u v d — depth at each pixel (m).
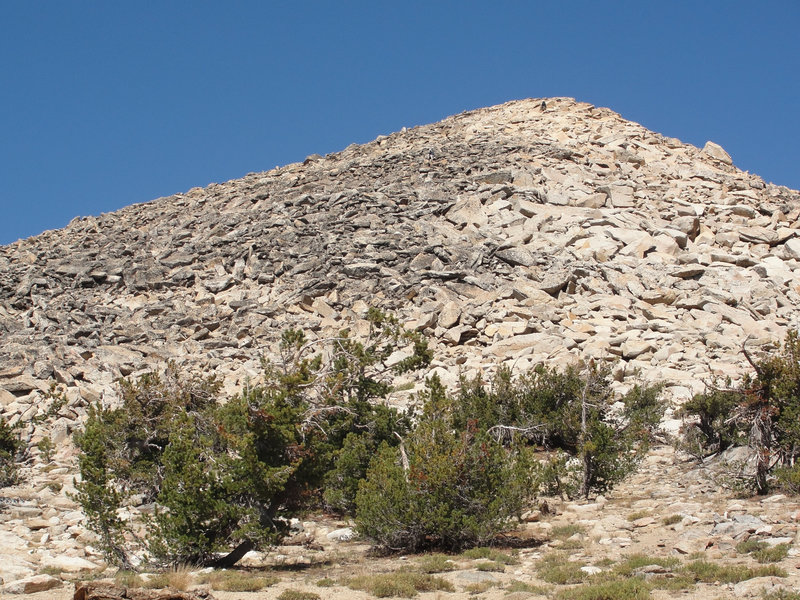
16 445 23.52
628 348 29.45
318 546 17.53
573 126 53.28
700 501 18.00
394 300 34.44
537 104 59.41
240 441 15.88
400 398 26.28
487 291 34.56
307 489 16.88
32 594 12.73
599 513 18.14
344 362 21.62
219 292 37.69
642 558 13.96
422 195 43.56
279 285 36.97
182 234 44.91
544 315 32.25
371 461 18.17
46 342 33.28
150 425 20.34
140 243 45.50
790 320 32.59
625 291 34.09
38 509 18.89
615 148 48.56
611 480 19.83
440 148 51.56
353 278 36.47
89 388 28.41
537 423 22.62
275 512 16.59
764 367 19.02
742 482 18.25
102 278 40.44
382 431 20.44
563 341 29.88
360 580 13.57
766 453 17.95
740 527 15.03
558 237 38.41
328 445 18.66
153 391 21.03
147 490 19.28
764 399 18.81
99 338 33.47
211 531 15.71
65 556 15.36
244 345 32.09
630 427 21.98
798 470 17.23
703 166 48.34
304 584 13.78
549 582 13.29
